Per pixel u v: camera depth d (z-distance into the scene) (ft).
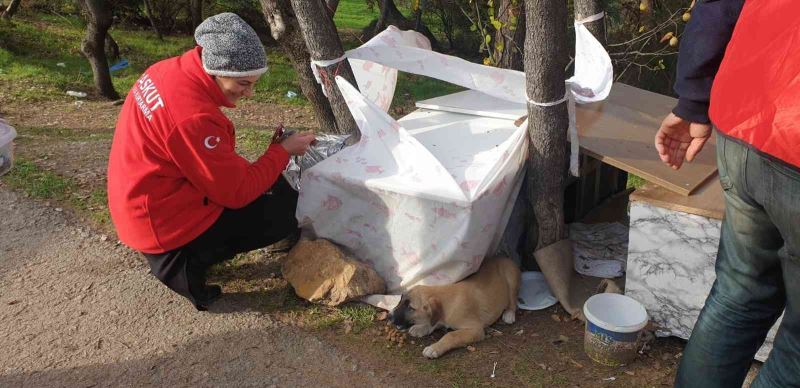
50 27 48.83
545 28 10.47
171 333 11.02
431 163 10.77
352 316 11.43
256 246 12.01
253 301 11.88
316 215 11.93
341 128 13.01
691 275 10.09
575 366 10.27
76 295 12.03
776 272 6.30
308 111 30.71
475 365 10.31
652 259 10.37
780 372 5.88
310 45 12.53
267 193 12.04
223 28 10.19
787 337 5.82
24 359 10.39
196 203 10.88
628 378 9.96
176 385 9.87
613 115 12.77
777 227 5.59
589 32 12.50
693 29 6.66
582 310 11.30
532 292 12.02
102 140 21.04
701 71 6.68
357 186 11.18
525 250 12.62
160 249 10.92
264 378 10.02
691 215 9.75
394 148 11.27
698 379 6.88
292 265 12.05
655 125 12.42
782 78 5.25
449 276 11.20
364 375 10.08
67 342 10.79
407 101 33.42
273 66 42.22
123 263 13.03
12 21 47.01
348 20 57.52
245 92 10.72
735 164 5.76
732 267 6.46
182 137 10.12
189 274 11.19
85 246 13.62
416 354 10.56
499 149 11.57
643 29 23.93
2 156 8.80
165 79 10.44
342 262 11.59
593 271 12.35
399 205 11.03
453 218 10.62
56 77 34.24
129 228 10.91
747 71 5.57
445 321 10.85
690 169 10.66
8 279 12.49
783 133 5.18
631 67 26.00
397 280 11.82
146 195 10.57
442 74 12.42
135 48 45.78
